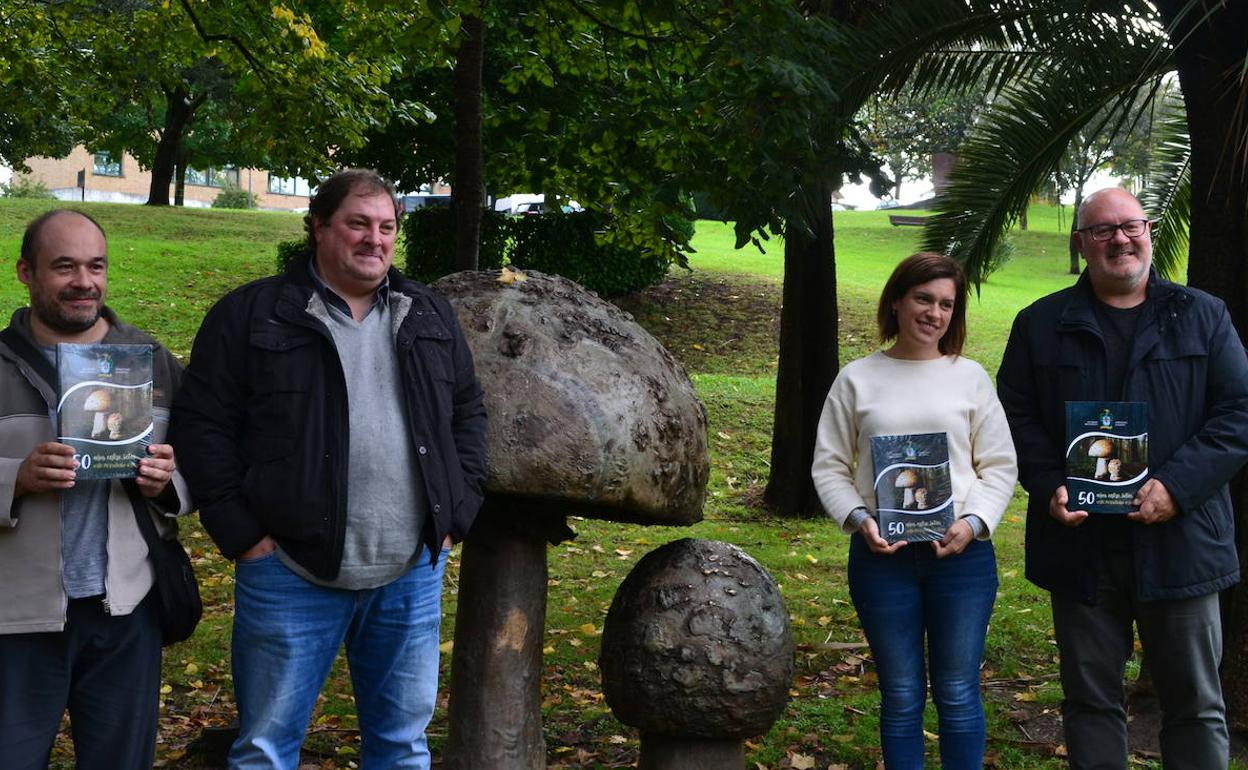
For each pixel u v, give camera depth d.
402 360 3.03
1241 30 4.65
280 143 9.79
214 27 9.12
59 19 9.90
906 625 3.51
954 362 3.60
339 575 2.96
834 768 4.45
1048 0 6.42
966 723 3.47
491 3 7.50
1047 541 3.56
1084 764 3.51
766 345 15.14
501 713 3.64
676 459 3.58
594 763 4.51
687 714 3.54
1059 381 3.57
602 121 6.15
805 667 5.78
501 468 3.34
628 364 3.59
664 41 6.33
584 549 8.31
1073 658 3.52
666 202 5.89
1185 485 3.31
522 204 27.89
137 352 2.85
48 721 2.88
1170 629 3.41
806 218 6.05
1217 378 3.44
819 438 3.65
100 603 2.91
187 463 2.94
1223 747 3.46
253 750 2.97
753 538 8.73
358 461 2.95
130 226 21.19
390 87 13.30
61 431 2.76
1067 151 7.43
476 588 3.69
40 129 24.59
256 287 3.02
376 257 3.02
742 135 5.62
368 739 3.20
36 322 2.97
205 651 6.00
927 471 3.42
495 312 3.59
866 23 7.12
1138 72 6.50
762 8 5.34
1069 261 29.80
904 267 3.57
